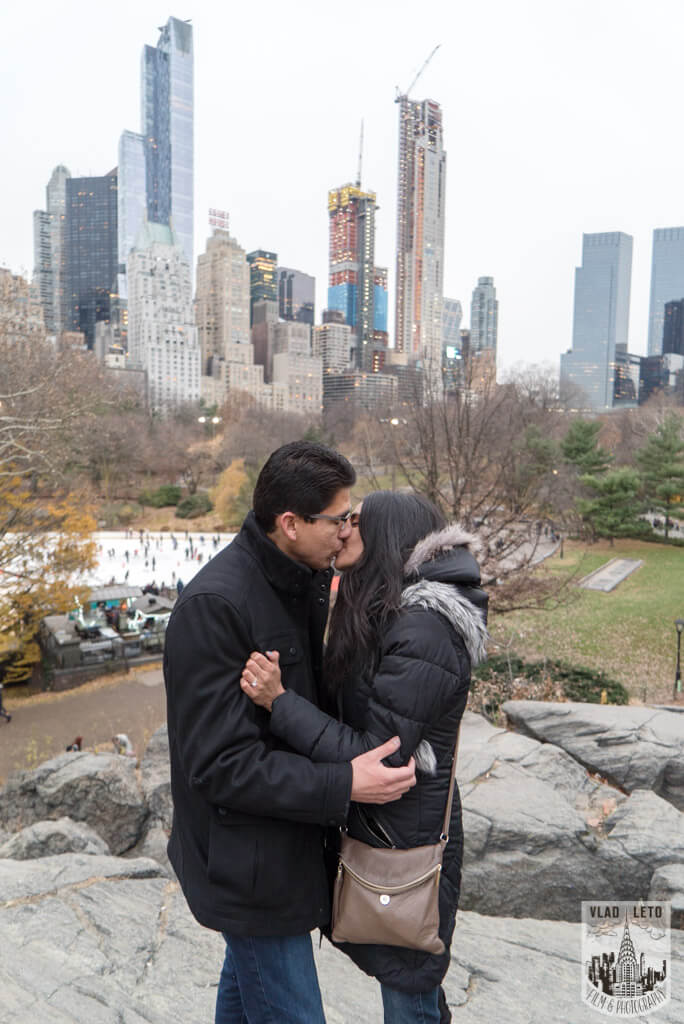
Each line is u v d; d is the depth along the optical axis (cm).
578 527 4538
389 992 169
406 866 157
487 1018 276
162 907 352
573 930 388
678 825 562
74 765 789
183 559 5344
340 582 173
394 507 169
